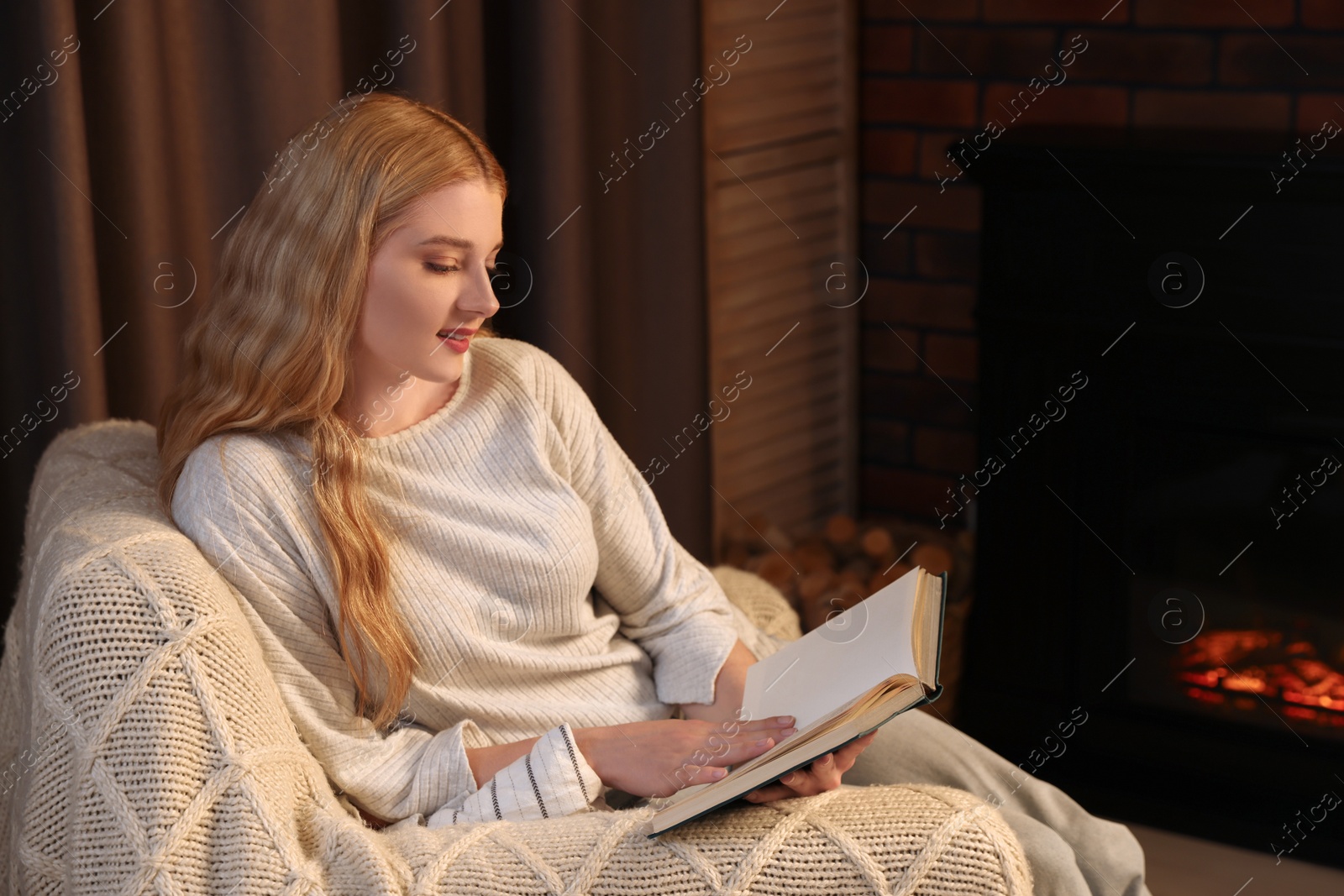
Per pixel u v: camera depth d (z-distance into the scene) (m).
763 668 1.20
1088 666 2.21
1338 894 1.93
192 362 1.21
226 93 1.57
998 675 2.28
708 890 0.89
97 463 1.26
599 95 2.01
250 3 1.55
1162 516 2.11
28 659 1.04
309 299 1.12
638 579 1.35
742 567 2.50
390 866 0.90
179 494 1.12
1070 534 2.18
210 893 0.90
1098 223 2.05
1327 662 2.03
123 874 0.90
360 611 1.11
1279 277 1.94
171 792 0.92
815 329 2.71
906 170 2.65
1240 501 2.05
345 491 1.13
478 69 1.86
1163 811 2.12
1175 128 2.30
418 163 1.13
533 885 0.90
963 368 2.67
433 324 1.15
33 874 0.95
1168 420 2.07
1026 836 1.21
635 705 1.29
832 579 2.43
